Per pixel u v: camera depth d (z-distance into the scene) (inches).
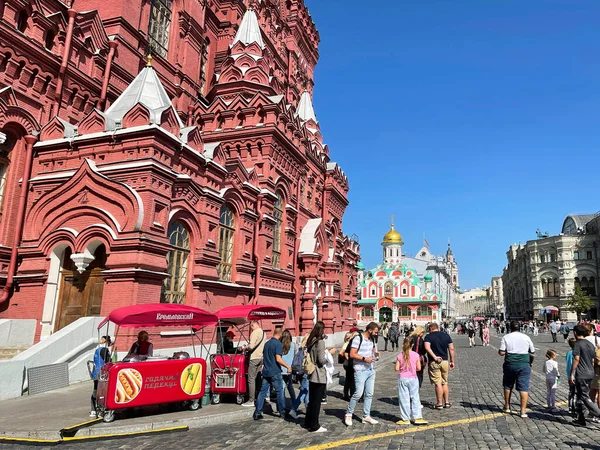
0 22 608.1
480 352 1227.2
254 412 406.9
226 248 787.4
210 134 967.6
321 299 1220.5
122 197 581.0
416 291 3376.0
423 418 410.0
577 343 394.0
